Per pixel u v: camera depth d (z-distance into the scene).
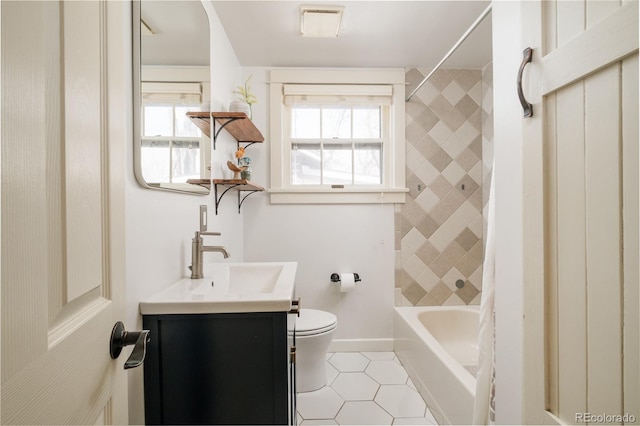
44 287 0.35
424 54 2.25
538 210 0.66
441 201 2.47
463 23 1.88
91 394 0.46
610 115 0.50
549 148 0.64
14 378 0.31
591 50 0.53
